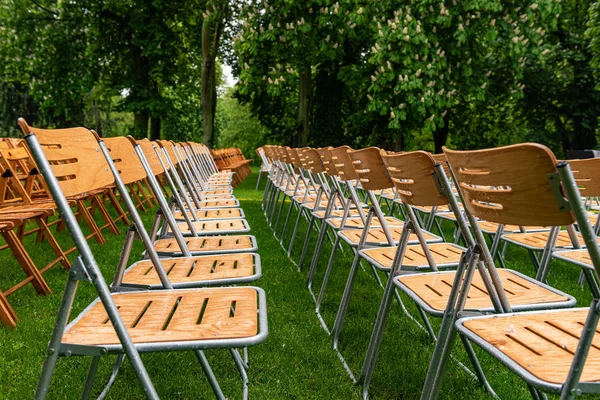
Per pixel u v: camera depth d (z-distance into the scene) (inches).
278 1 435.8
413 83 414.9
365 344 110.3
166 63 686.5
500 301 64.5
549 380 44.6
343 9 435.5
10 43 661.3
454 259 94.3
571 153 361.1
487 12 430.9
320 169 165.5
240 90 483.2
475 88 454.3
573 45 681.6
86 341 54.0
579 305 136.1
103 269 165.6
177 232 103.0
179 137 1143.6
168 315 63.4
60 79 688.4
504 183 47.8
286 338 112.3
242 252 105.6
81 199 203.5
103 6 665.0
